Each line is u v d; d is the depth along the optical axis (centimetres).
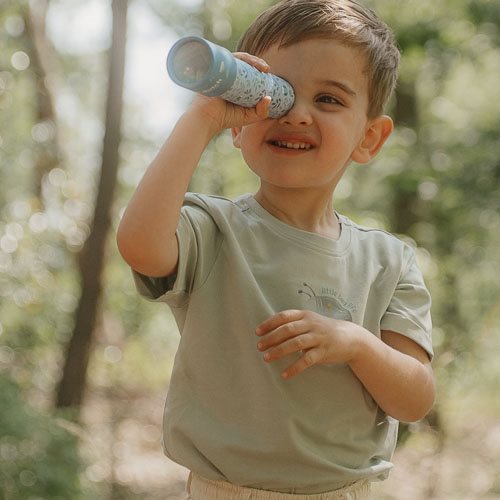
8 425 521
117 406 971
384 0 885
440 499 736
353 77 185
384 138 203
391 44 200
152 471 858
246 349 180
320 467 181
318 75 181
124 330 1037
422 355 199
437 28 880
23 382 743
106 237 737
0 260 786
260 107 169
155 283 175
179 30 973
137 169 1074
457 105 959
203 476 182
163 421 189
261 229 189
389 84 198
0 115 948
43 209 828
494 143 876
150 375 1121
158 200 163
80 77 1288
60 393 737
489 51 911
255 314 180
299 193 191
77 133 1176
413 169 904
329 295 188
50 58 904
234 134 198
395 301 201
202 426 181
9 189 950
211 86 157
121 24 716
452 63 927
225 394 180
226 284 182
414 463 773
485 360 855
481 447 862
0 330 796
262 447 177
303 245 189
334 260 192
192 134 167
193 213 180
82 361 738
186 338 183
